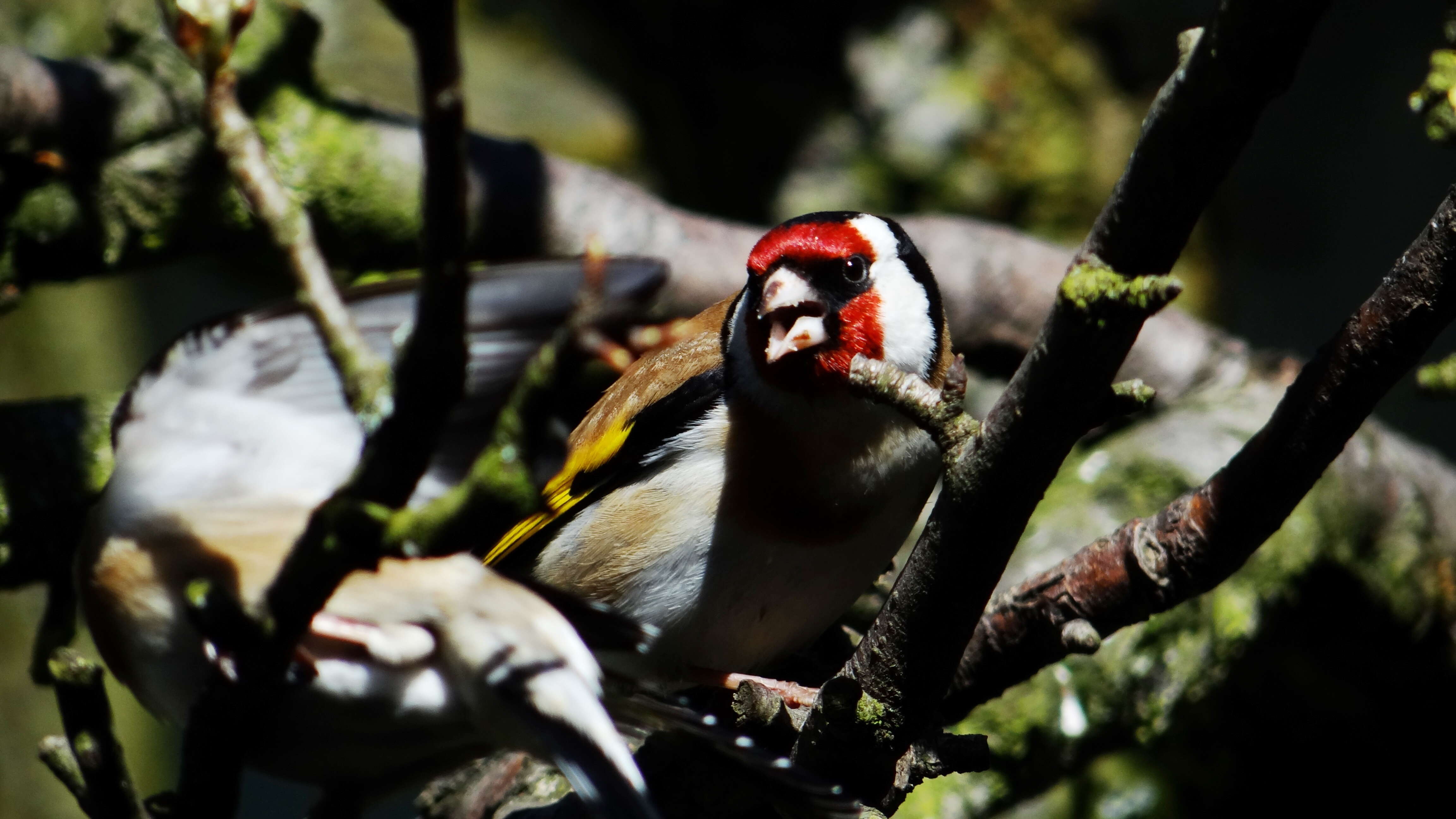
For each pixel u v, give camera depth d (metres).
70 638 5.25
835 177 11.45
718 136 11.68
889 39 11.59
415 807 5.87
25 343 10.48
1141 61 11.93
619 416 5.33
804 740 3.79
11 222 6.52
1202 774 8.30
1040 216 11.52
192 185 6.73
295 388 3.87
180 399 3.84
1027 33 11.69
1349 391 3.80
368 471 2.47
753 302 5.14
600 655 4.86
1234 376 8.08
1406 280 3.63
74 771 3.48
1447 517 7.79
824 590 5.20
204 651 3.58
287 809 10.66
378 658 3.50
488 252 7.55
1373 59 13.66
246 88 7.02
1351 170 13.48
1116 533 4.49
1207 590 4.38
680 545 5.18
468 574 3.58
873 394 3.40
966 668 4.77
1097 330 3.01
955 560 3.43
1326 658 7.92
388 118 7.37
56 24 9.76
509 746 3.54
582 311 2.38
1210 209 12.70
